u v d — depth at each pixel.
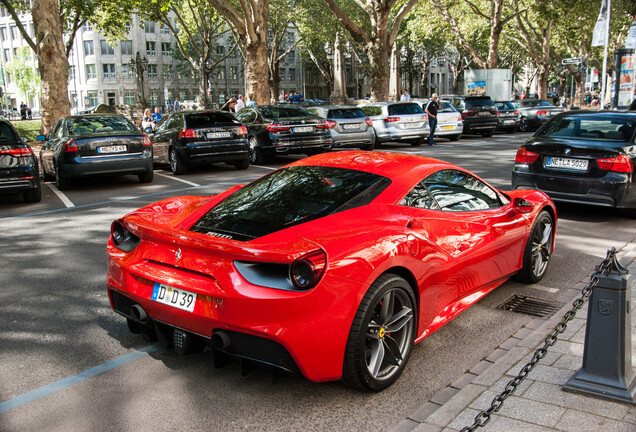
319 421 2.76
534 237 4.74
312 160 3.98
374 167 3.68
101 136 10.39
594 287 2.75
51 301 4.57
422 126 17.55
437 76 99.31
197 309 2.81
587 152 6.92
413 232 3.19
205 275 2.83
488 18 34.75
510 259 4.39
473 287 3.89
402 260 3.01
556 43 51.03
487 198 4.23
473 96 21.47
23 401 2.98
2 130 8.81
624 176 6.74
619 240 6.32
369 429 2.69
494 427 2.52
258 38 20.56
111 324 4.07
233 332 2.72
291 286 2.62
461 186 3.98
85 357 3.52
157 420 2.79
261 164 14.18
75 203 9.09
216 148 12.38
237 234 2.96
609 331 2.72
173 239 2.92
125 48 73.56
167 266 3.01
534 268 4.84
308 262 2.59
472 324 4.03
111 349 3.64
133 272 3.12
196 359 3.48
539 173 7.32
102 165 10.37
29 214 8.23
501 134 23.53
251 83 20.81
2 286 4.96
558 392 2.81
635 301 4.02
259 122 13.85
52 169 11.02
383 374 3.02
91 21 29.31
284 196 3.38
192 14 42.34
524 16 41.97
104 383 3.18
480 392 2.86
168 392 3.07
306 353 2.64
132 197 9.52
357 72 89.56
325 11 43.03
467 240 3.71
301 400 2.97
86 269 5.46
